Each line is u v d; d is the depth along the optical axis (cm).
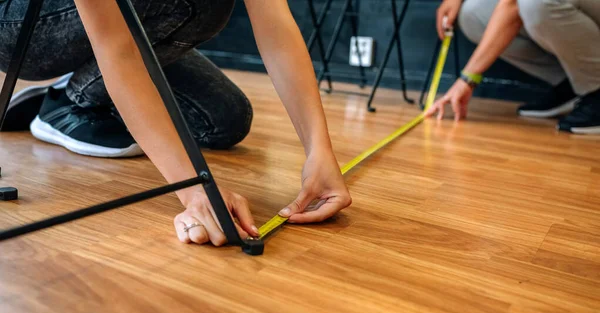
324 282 83
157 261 86
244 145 175
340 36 378
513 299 83
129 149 146
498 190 142
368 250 97
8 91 106
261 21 106
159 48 137
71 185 123
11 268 81
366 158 168
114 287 78
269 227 100
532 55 286
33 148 152
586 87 242
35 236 93
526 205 131
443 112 254
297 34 108
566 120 239
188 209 96
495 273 92
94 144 147
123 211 107
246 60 412
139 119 92
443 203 128
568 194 142
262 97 282
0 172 128
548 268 95
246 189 129
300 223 107
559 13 229
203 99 158
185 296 77
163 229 99
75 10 130
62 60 142
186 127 84
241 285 81
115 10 90
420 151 184
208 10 131
